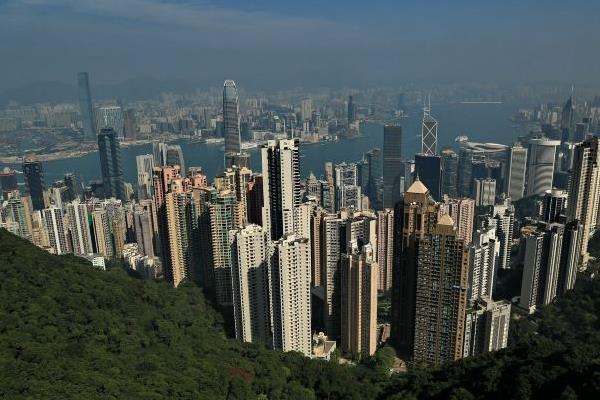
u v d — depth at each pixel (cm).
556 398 16675
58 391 16338
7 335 19225
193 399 19238
